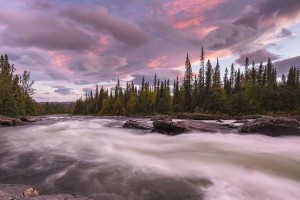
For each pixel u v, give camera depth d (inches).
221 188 330.6
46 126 1179.9
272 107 2869.1
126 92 5137.8
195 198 303.0
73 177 380.2
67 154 518.3
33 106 3725.4
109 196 318.7
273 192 319.0
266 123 791.7
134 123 1056.2
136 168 415.5
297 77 3757.4
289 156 491.5
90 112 5551.2
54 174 394.9
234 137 732.7
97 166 429.1
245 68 4128.9
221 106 3026.6
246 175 378.9
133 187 339.3
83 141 672.4
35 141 681.6
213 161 457.7
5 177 387.2
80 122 1467.8
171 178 367.6
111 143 645.9
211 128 863.1
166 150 566.6
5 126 1296.8
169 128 849.5
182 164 438.6
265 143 643.5
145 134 844.0
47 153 529.7
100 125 1248.8
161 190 327.9
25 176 390.3
